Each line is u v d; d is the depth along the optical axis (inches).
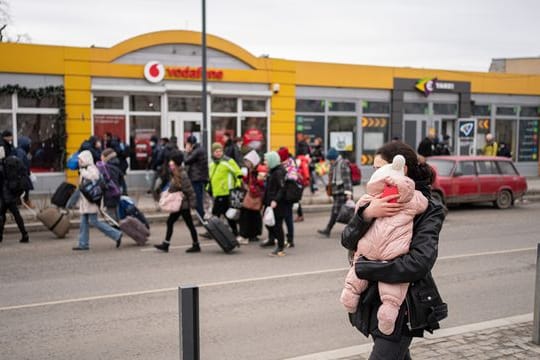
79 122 676.7
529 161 1049.5
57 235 446.9
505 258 374.9
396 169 117.5
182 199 383.2
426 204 118.6
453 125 965.2
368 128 878.4
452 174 619.8
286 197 376.5
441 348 193.2
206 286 295.1
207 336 218.2
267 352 201.9
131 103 707.4
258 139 788.6
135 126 712.4
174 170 383.9
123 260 363.3
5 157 429.1
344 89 852.6
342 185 449.1
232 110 770.2
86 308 254.8
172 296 275.6
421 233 116.5
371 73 864.3
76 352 200.5
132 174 711.7
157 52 714.2
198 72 732.0
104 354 198.7
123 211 441.4
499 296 278.5
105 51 683.4
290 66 797.2
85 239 400.8
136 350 202.7
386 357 117.4
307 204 649.0
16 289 288.5
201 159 484.1
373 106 879.7
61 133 667.4
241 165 562.3
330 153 450.9
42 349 203.3
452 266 348.8
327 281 307.9
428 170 126.9
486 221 554.9
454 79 938.7
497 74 980.6
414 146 922.1
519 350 191.0
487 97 989.8
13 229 472.7
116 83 695.1
